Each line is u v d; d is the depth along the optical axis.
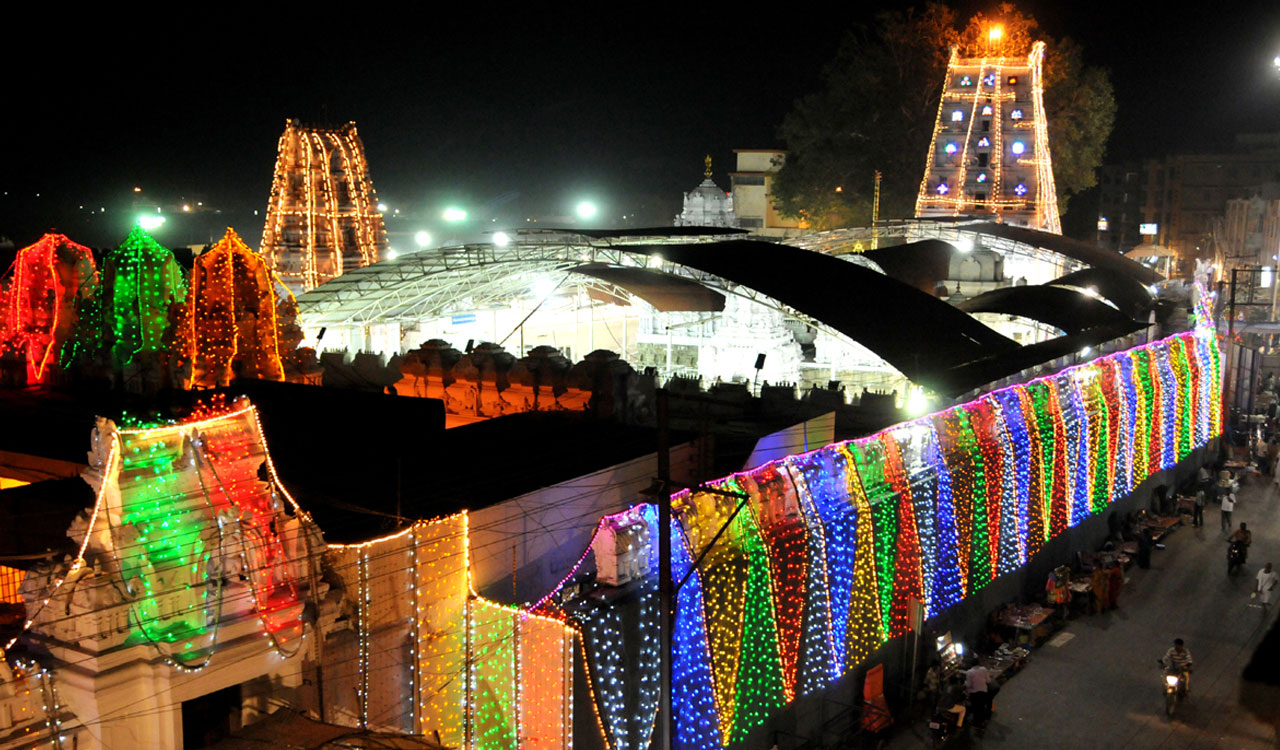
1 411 17.03
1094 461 27.45
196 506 10.08
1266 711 18.73
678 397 19.30
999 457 22.62
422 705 12.33
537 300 37.12
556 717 12.31
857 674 18.31
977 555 21.84
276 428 16.09
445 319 35.28
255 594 10.36
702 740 14.57
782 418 19.22
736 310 33.22
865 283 26.31
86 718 9.38
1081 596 23.70
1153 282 39.69
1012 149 48.53
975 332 25.55
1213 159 97.62
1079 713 18.66
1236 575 25.64
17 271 19.91
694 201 61.91
